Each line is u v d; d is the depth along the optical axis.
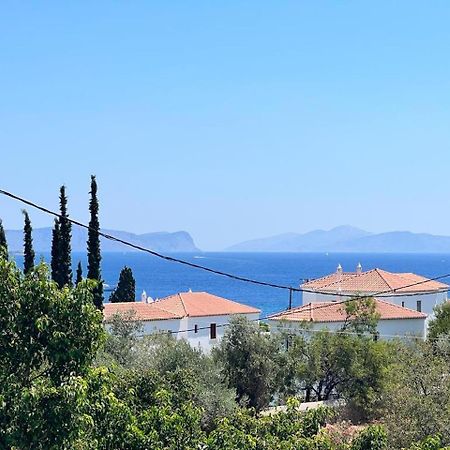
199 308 96.19
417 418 43.62
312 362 66.69
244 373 65.25
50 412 19.53
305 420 29.31
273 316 84.75
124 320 75.94
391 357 65.81
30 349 20.39
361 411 64.56
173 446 26.09
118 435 23.50
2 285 20.42
